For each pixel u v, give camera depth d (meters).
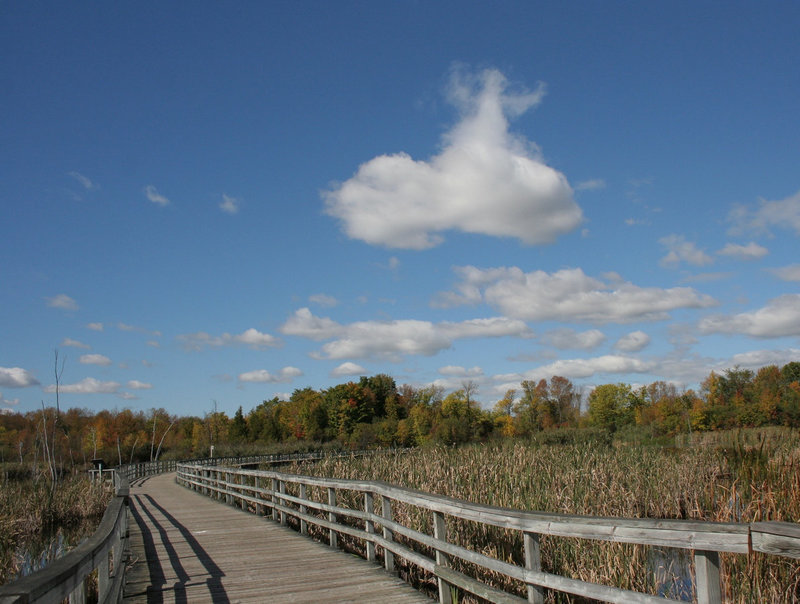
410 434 71.88
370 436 71.12
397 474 13.54
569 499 10.16
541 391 82.31
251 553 9.27
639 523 3.63
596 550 7.71
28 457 30.72
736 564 6.40
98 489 21.80
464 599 6.54
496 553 7.52
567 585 4.25
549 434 29.50
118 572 6.46
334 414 80.25
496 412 81.06
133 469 37.75
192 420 90.31
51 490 18.19
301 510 11.50
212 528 12.23
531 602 4.73
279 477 12.86
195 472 27.34
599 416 73.38
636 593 3.70
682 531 3.38
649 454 15.09
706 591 3.28
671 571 7.31
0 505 15.92
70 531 15.91
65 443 38.59
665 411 55.22
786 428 11.22
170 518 14.20
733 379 59.28
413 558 6.84
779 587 6.00
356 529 8.77
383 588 6.88
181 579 7.65
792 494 7.55
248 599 6.58
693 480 11.32
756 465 8.62
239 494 16.56
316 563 8.34
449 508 5.83
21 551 12.48
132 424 69.00
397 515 10.15
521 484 10.88
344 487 8.97
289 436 80.69
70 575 3.48
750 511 7.81
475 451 15.22
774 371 56.81
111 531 5.48
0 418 47.88
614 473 12.78
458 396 76.19
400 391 95.56
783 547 2.90
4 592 2.59
